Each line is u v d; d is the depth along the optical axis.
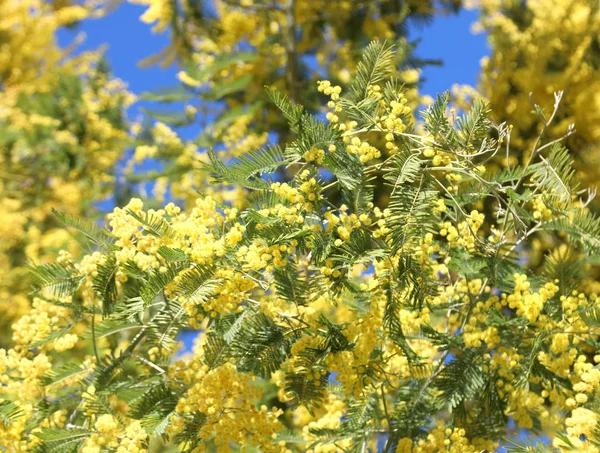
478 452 0.91
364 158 0.82
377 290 0.86
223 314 0.86
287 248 0.82
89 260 0.90
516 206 0.92
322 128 0.82
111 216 0.85
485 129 0.85
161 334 0.91
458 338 0.92
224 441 0.86
